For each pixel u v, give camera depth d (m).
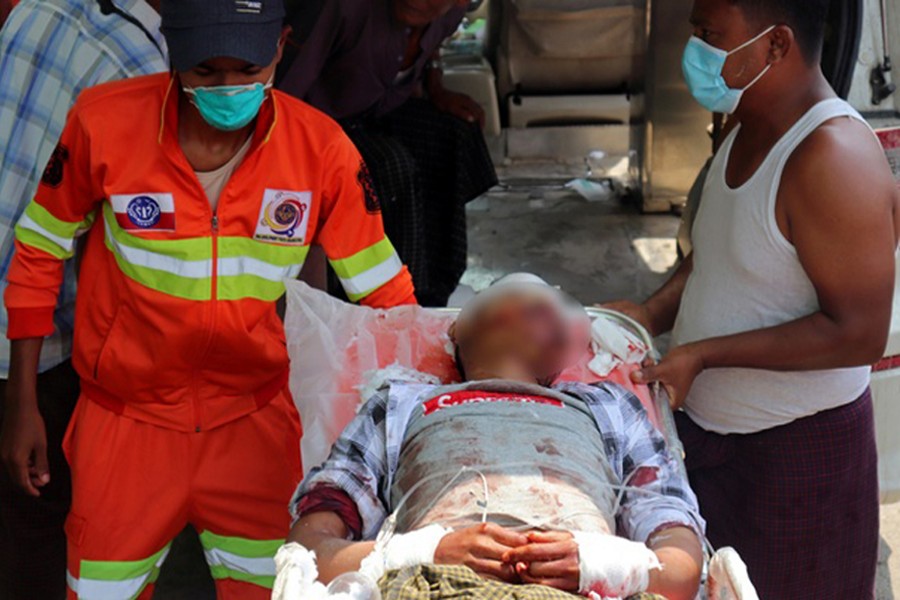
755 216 2.46
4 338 2.85
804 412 2.62
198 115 2.37
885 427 3.38
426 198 4.52
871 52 3.61
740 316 2.59
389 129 4.41
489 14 7.02
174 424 2.59
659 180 6.13
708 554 2.38
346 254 2.62
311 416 2.58
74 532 2.63
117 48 2.76
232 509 2.70
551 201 6.46
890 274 2.39
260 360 2.59
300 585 1.83
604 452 2.36
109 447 2.59
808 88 2.42
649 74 5.88
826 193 2.33
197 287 2.45
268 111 2.41
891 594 3.43
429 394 2.41
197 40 2.20
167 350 2.49
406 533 2.11
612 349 2.71
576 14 6.63
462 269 4.53
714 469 2.84
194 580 3.52
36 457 2.62
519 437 2.24
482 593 1.81
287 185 2.46
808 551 2.76
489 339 2.55
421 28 4.07
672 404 2.58
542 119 6.98
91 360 2.55
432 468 2.21
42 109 2.78
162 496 2.62
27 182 2.80
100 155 2.37
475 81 6.82
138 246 2.42
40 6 2.83
